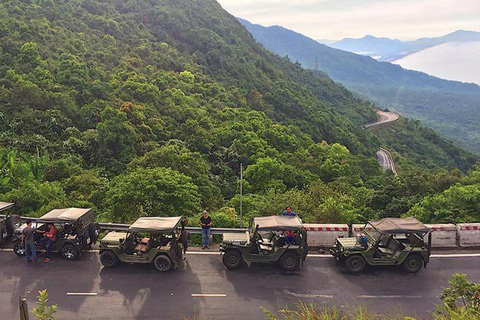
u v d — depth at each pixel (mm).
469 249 16906
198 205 24266
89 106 47406
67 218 15258
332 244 16875
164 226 14445
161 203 22688
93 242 16344
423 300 12984
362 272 14805
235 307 12523
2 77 47375
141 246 14828
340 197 26703
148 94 56688
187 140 48406
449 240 17031
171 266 14727
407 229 14266
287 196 25484
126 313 12148
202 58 90312
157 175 23953
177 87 66875
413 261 14664
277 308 12477
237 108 70375
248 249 14703
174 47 88625
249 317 12023
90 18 81312
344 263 15242
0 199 21953
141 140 43625
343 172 53125
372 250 14523
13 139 37156
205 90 72812
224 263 14922
